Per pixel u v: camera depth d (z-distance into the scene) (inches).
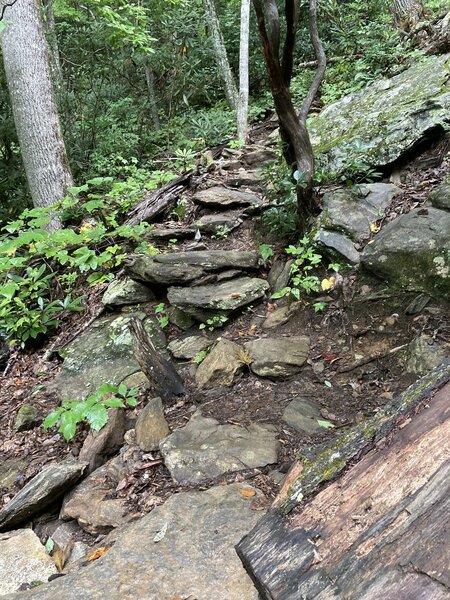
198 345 151.6
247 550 60.0
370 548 52.2
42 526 111.1
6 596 74.9
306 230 170.6
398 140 186.4
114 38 304.7
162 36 368.2
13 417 155.6
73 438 136.1
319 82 183.8
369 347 130.6
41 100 249.4
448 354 113.9
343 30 350.3
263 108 378.6
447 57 231.5
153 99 377.1
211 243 202.4
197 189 241.1
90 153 324.5
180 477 101.1
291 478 69.9
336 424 110.3
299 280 152.2
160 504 96.6
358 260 150.6
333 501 60.9
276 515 63.5
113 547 81.8
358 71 305.7
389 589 47.1
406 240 141.9
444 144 182.9
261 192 225.3
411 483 56.9
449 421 61.5
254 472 98.0
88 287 207.2
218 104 415.2
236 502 88.6
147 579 73.4
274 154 263.1
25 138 252.5
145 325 167.9
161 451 109.8
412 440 62.4
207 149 315.6
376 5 372.2
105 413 118.7
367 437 67.7
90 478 116.6
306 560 55.0
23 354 191.9
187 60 371.9
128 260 186.1
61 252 190.5
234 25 433.1
